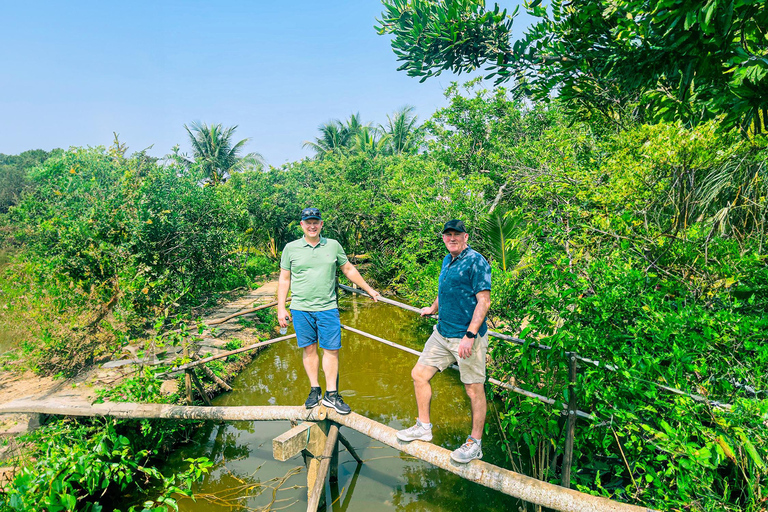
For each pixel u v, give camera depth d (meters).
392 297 15.00
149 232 8.78
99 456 4.31
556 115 11.81
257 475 5.13
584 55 4.96
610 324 3.56
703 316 3.24
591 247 4.70
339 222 17.78
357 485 4.91
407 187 11.85
